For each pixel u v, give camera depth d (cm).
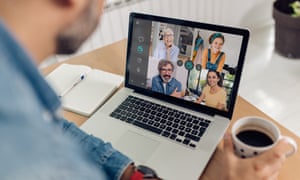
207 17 224
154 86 89
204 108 83
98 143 71
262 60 218
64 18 36
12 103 25
